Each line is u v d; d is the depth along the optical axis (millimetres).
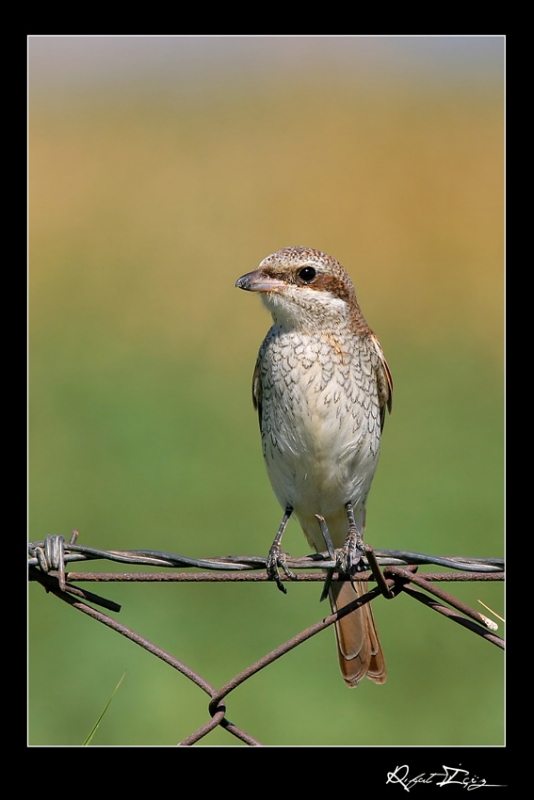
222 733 8695
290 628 9797
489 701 9070
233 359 15945
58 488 11781
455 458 12758
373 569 5230
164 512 11352
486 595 10055
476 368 15648
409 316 17484
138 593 10273
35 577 5297
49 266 18125
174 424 13727
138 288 17781
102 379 15047
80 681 9109
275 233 19422
